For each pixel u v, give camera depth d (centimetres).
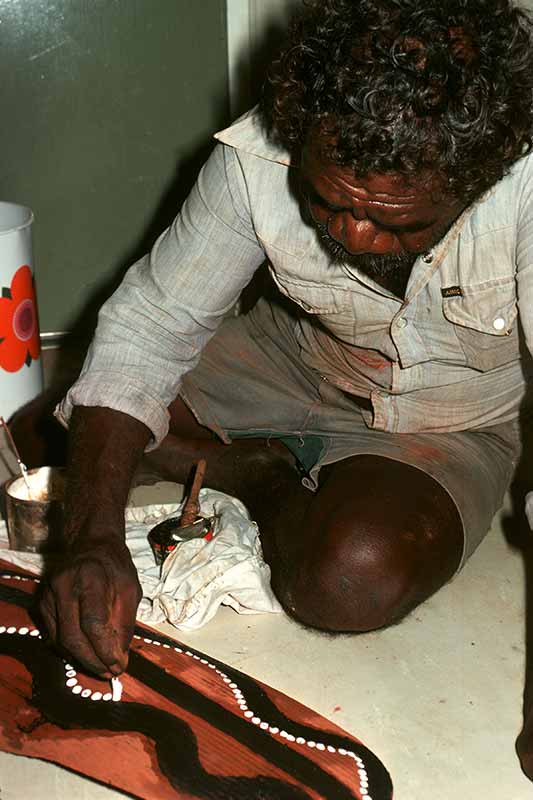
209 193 132
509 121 97
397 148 92
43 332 255
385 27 94
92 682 132
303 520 149
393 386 148
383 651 145
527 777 121
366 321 138
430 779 121
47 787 117
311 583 141
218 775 118
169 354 135
